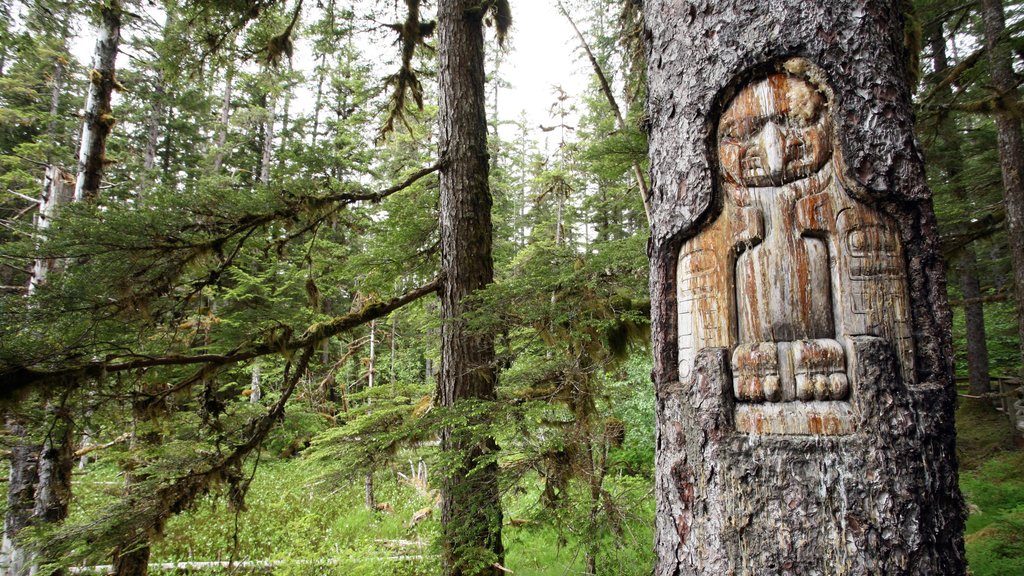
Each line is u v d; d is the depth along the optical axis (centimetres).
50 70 1066
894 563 132
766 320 151
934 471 139
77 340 299
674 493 166
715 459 152
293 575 652
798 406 144
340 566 663
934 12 648
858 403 139
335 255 495
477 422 332
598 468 445
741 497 146
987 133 802
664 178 179
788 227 152
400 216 468
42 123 1102
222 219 338
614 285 350
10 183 965
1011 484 684
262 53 476
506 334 384
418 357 1244
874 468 136
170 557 696
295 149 376
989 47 534
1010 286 716
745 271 156
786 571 138
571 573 531
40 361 286
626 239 381
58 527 411
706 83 167
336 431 426
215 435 404
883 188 147
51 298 290
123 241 299
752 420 148
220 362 361
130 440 529
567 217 1405
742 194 158
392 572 645
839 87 152
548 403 345
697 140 167
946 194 841
